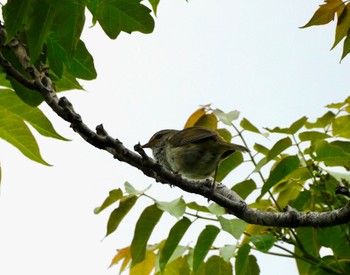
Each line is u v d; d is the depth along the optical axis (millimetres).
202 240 8648
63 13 6770
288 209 8602
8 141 8203
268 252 9102
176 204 8758
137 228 8828
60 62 7457
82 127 7441
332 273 9000
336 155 8625
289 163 7945
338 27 7656
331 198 9094
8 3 6641
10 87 8133
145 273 10203
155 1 7957
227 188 9570
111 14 7281
